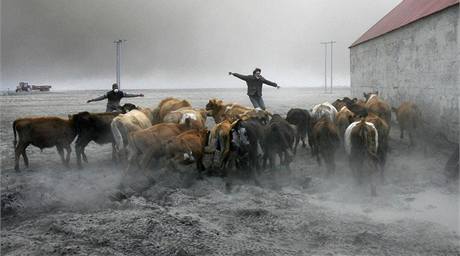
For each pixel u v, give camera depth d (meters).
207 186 9.67
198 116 12.79
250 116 11.35
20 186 9.59
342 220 7.35
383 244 6.39
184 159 10.12
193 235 6.76
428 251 6.13
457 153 10.11
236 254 6.11
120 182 9.91
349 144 9.38
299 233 6.91
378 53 23.47
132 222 7.31
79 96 68.81
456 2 14.54
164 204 8.62
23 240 6.74
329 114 13.38
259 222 7.44
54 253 6.23
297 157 13.01
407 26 19.16
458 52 14.63
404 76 19.72
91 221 7.48
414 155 12.98
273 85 17.58
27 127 11.30
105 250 6.30
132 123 11.41
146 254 6.21
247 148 10.13
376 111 15.09
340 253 6.11
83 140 11.89
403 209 7.95
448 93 15.34
